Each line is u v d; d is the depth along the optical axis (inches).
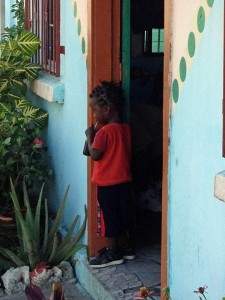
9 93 248.8
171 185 150.9
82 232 199.2
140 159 218.8
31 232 202.8
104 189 186.9
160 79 228.4
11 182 203.8
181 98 144.9
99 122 188.2
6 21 305.3
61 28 221.1
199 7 137.0
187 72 142.1
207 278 138.2
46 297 190.1
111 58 190.2
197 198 140.5
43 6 244.8
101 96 184.7
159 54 230.2
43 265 197.6
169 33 148.0
